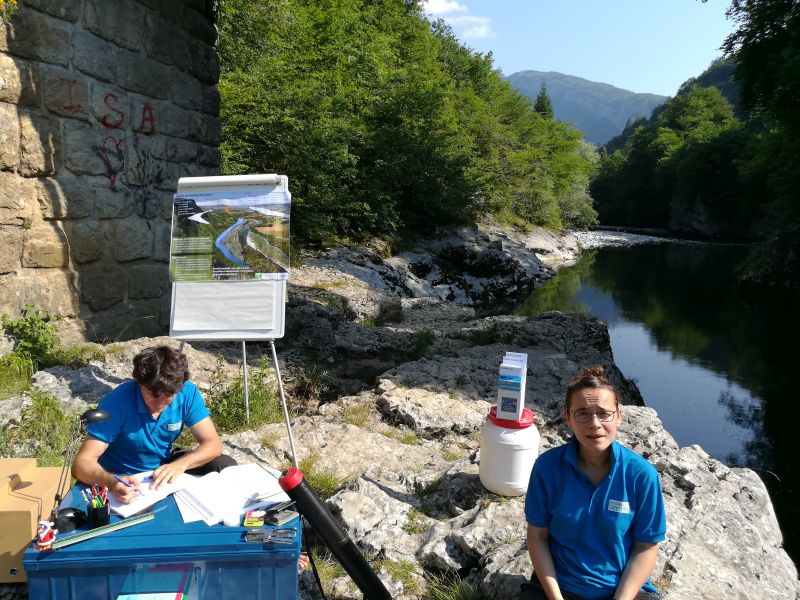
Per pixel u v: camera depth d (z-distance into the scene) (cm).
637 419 548
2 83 608
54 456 477
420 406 619
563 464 283
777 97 2438
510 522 381
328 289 1384
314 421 582
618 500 272
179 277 493
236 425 567
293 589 266
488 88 4966
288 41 2042
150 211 808
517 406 409
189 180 502
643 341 1784
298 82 1847
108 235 738
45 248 660
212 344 799
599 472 280
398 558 376
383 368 830
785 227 3008
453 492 434
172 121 843
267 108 1730
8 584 314
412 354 904
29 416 522
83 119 696
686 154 6931
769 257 2802
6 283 626
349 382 762
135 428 330
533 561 284
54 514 276
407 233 2362
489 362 812
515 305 2202
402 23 3603
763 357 1594
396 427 598
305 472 467
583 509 275
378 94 2448
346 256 1803
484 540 368
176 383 324
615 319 2091
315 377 739
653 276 3175
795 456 973
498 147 3850
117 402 331
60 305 677
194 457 331
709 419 1139
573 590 278
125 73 752
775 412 1171
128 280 775
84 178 702
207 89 930
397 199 2367
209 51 925
